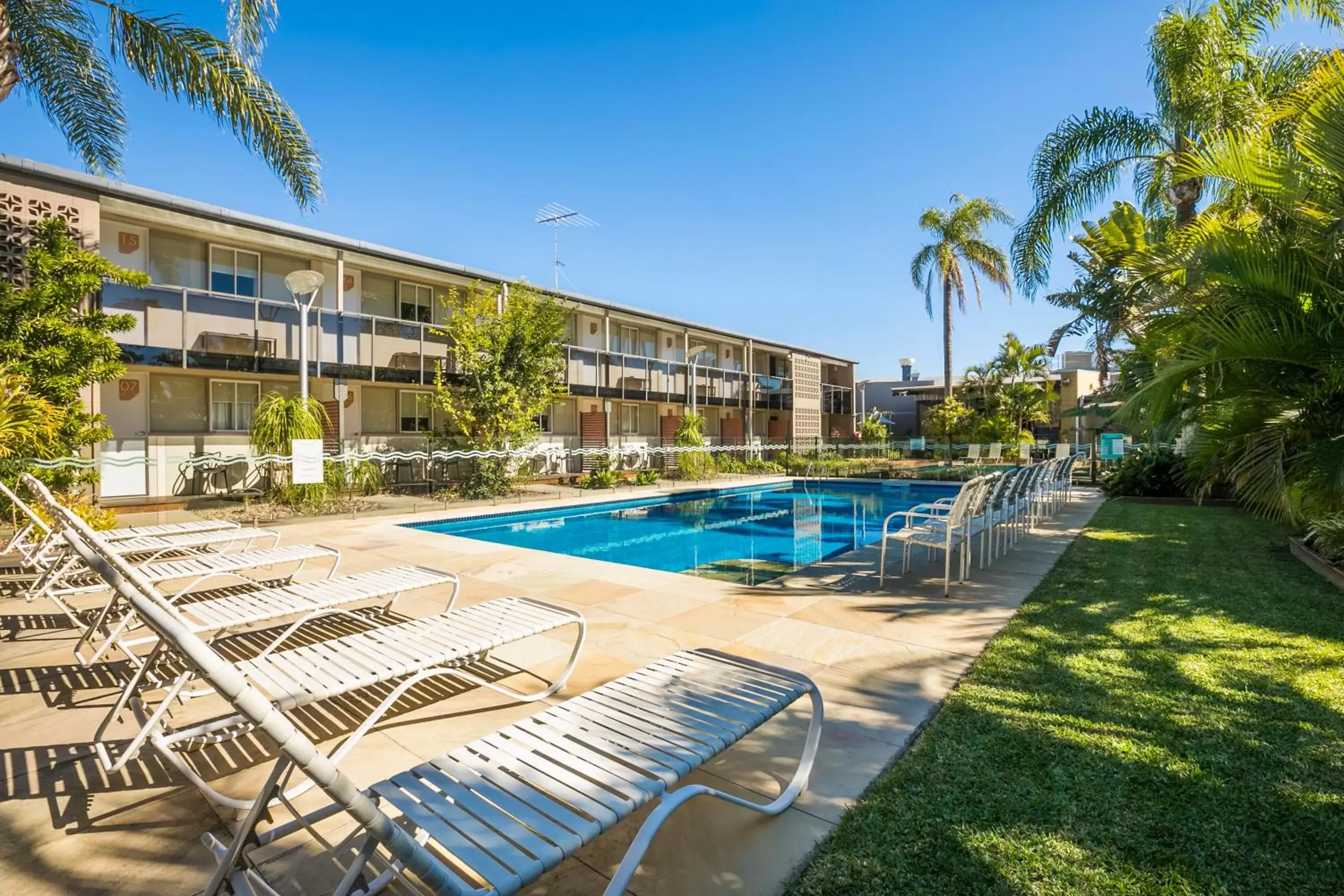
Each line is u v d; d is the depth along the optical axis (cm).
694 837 214
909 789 239
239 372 1267
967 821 219
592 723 220
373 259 1480
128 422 1220
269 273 1405
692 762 193
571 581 601
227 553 561
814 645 408
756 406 2653
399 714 317
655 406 2362
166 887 192
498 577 617
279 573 630
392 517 1085
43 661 380
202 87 802
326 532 933
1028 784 241
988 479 592
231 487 1338
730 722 222
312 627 455
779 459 2408
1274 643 394
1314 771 245
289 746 119
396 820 199
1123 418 550
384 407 1619
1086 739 275
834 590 559
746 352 2638
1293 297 486
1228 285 522
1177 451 1312
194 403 1315
